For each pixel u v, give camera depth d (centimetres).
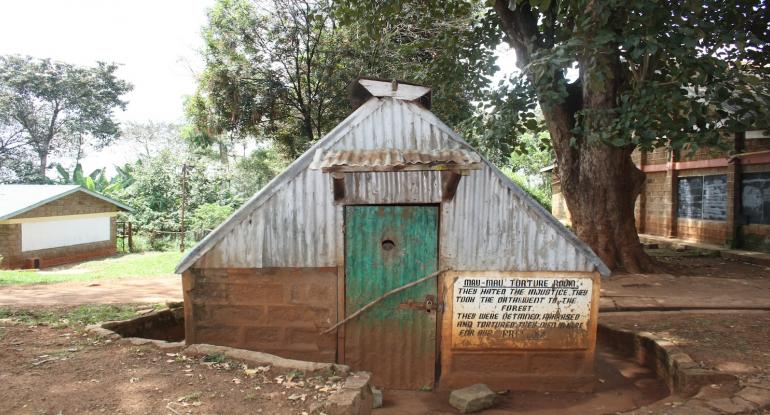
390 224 581
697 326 706
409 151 550
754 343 614
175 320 771
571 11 874
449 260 575
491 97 1077
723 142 793
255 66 2014
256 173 2845
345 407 357
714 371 512
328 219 580
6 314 662
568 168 1288
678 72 816
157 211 2883
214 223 2542
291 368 431
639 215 2153
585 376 586
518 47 1246
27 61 3534
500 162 1523
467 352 584
